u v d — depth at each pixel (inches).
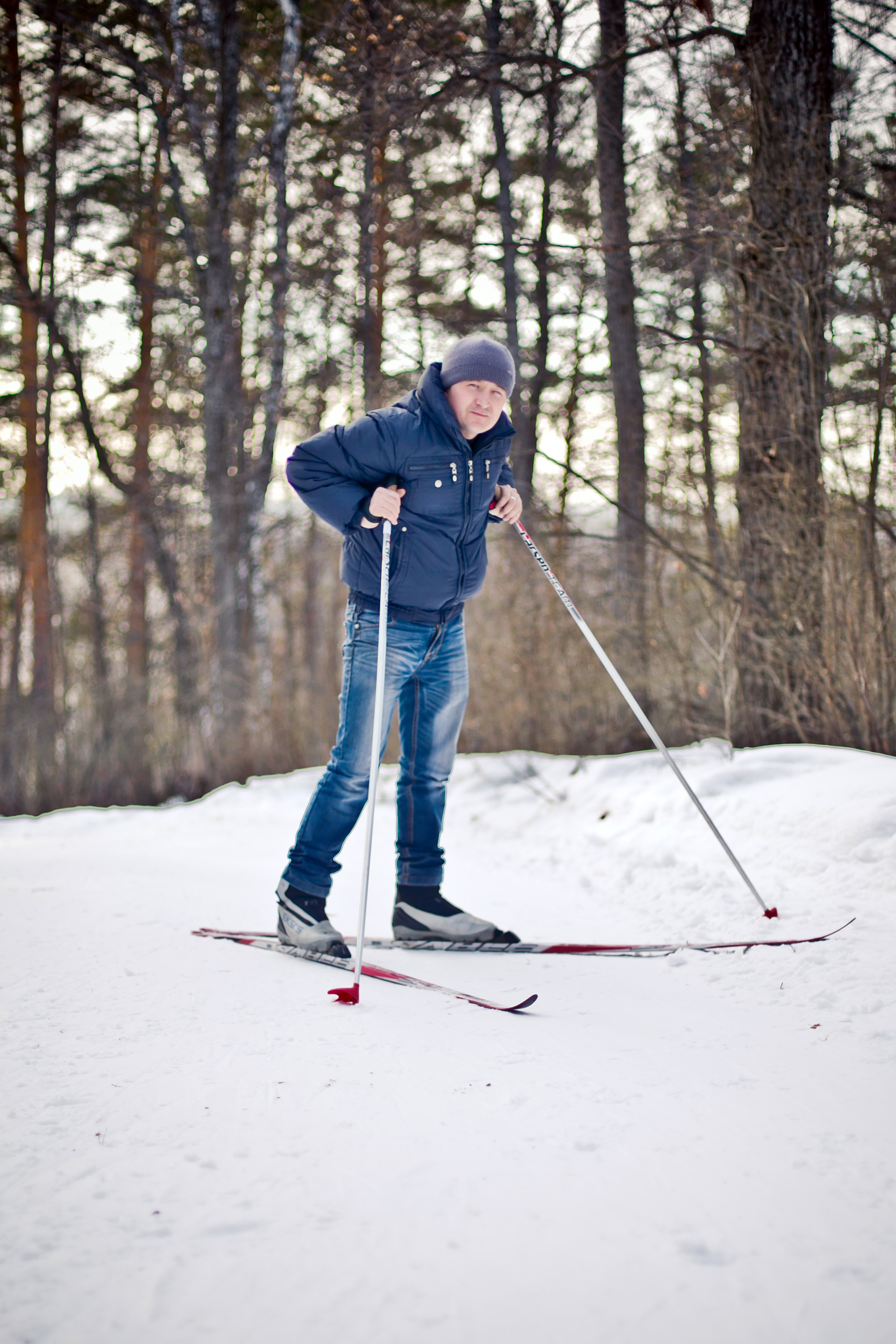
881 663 204.2
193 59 435.5
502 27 293.6
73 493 644.1
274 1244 53.7
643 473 358.3
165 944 121.3
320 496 118.6
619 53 264.7
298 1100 72.6
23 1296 49.4
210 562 550.6
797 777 177.8
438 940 126.7
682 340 251.6
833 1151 63.4
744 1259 51.9
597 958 116.0
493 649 321.4
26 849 218.5
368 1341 46.1
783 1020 88.7
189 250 467.5
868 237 220.8
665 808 186.9
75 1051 83.3
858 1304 48.1
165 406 600.1
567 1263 51.8
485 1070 78.6
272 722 398.6
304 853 121.8
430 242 421.4
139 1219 56.4
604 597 315.6
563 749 305.6
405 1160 63.1
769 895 132.6
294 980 106.3
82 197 530.6
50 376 578.9
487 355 116.8
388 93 294.0
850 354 224.1
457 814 246.1
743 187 241.0
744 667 241.1
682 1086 74.5
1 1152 64.6
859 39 233.6
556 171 446.9
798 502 222.8
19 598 614.5
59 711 430.3
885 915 115.2
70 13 437.1
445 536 120.2
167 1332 46.8
